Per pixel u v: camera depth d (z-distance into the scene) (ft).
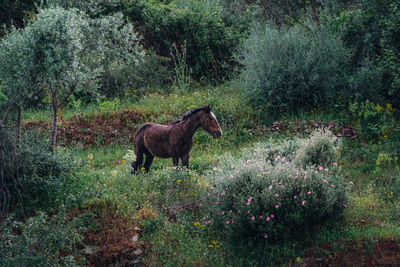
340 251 17.98
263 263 18.06
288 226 18.92
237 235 19.26
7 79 20.74
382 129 33.78
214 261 18.20
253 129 38.55
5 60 20.76
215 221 20.93
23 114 37.78
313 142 25.72
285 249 18.34
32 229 16.25
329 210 19.58
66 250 17.44
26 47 21.20
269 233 18.81
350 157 31.07
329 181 20.92
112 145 36.40
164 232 19.58
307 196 19.44
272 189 19.40
